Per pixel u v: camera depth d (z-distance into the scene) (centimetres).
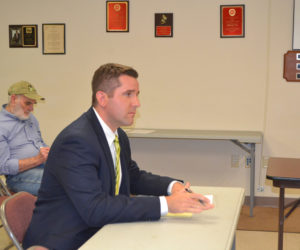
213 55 393
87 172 135
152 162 414
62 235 136
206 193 169
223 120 398
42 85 421
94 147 139
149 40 401
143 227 128
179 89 402
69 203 140
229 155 400
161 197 138
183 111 404
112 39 406
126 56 406
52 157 144
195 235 121
